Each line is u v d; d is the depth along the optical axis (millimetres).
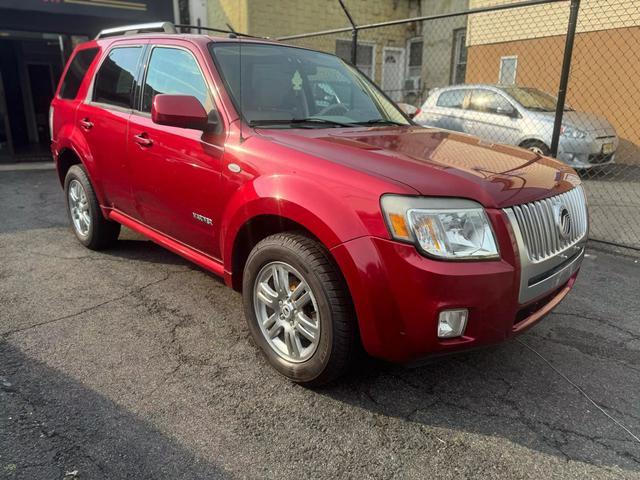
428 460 2223
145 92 3736
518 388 2777
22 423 2346
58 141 4809
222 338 3209
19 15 10422
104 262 4469
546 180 2707
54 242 5023
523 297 2404
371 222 2252
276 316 2779
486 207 2307
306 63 3756
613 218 6625
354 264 2271
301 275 2535
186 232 3453
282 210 2562
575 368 2996
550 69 10969
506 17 11547
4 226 5621
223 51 3375
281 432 2365
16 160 11055
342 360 2492
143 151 3613
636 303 3961
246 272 2859
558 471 2176
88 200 4465
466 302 2209
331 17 13719
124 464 2123
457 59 14297
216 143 3027
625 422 2510
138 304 3650
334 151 2637
